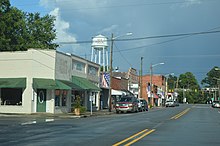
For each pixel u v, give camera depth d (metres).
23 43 52.88
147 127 22.45
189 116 38.16
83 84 45.22
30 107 38.28
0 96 39.75
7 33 51.91
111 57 48.78
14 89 39.38
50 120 29.62
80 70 47.41
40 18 58.09
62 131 19.39
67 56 42.75
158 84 126.00
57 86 38.44
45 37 56.81
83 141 14.88
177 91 159.50
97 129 20.72
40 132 18.80
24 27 54.06
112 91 61.50
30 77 38.94
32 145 13.62
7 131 19.34
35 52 39.19
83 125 23.78
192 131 20.19
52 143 14.22
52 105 39.28
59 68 40.47
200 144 14.37
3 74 39.91
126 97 48.91
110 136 16.91
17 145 13.60
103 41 62.00
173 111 54.91
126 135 17.41
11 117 33.28
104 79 57.66
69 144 13.91
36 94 39.00
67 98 43.03
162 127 22.62
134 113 47.00
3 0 50.47
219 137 17.06
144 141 15.05
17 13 52.78
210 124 25.94
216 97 159.50
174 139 15.98
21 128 21.31
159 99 113.81
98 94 54.56
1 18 49.91
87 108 49.81
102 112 46.00
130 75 82.06
